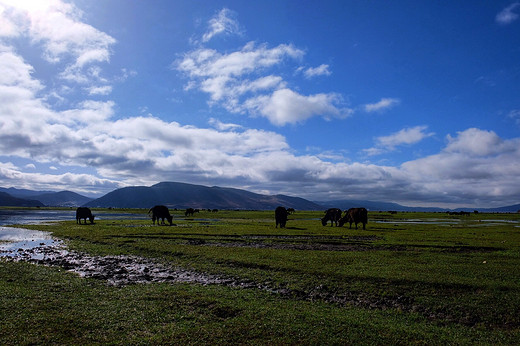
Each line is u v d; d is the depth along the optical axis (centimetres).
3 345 974
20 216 8744
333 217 5753
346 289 1669
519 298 1513
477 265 2108
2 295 1405
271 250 2652
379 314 1367
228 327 1155
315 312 1331
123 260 2338
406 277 1783
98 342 1023
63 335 1062
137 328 1134
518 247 2892
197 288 1625
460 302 1488
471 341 1130
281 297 1551
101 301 1389
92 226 4872
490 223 6994
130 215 9931
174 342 1036
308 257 2333
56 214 10300
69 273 1908
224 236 3694
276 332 1127
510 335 1198
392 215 10619
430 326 1261
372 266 2061
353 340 1093
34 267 2012
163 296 1455
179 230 4212
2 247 2911
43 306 1297
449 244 3081
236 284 1761
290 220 7344
